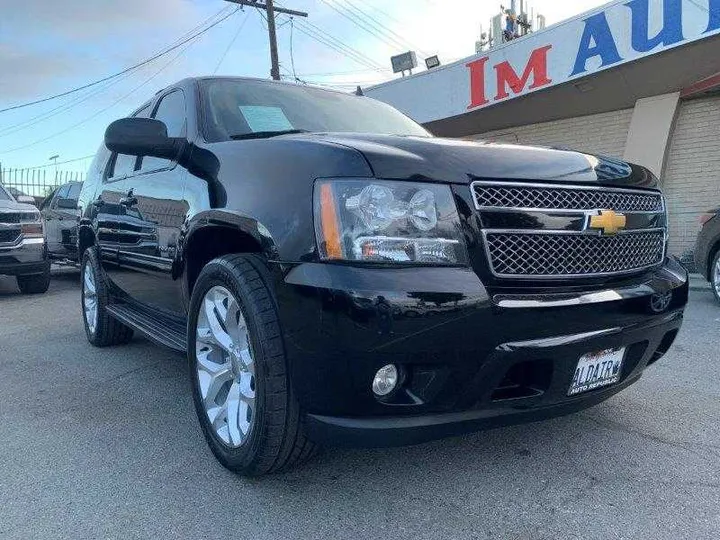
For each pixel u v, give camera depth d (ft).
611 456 9.82
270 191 8.34
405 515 8.16
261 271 8.36
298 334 7.51
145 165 13.43
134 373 15.02
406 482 9.04
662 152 36.27
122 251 14.06
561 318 7.77
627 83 36.42
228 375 9.48
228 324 9.12
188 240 10.28
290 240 7.71
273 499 8.61
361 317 7.00
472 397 7.64
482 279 7.54
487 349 7.42
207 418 9.66
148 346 17.92
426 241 7.39
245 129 11.24
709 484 8.87
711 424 11.09
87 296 18.24
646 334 8.97
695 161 36.40
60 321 22.44
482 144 8.67
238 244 9.59
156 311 13.99
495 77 41.22
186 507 8.45
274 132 11.24
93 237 17.07
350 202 7.41
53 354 17.15
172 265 11.13
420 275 7.23
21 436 11.08
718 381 13.58
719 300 23.12
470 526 7.88
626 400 12.39
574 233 8.13
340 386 7.36
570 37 36.94
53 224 35.19
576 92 38.52
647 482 8.95
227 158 9.73
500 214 7.71
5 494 8.91
